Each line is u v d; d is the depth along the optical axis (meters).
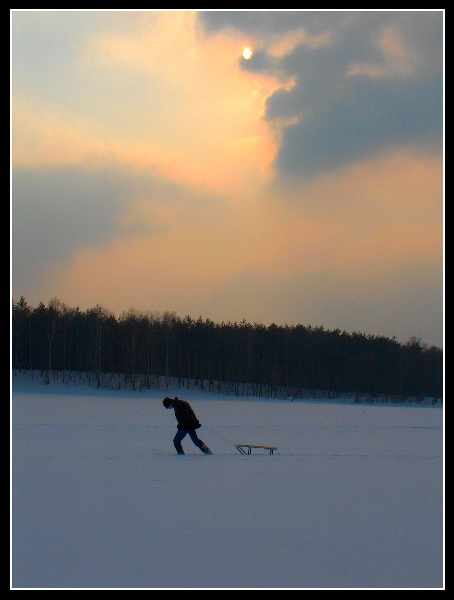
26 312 100.12
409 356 111.31
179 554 7.52
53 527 8.59
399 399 107.00
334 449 20.41
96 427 28.00
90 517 9.18
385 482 12.79
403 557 7.61
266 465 14.94
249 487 11.83
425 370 110.88
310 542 8.15
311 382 112.69
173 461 15.30
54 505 9.91
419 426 35.94
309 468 14.62
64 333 98.50
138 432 25.59
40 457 15.94
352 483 12.58
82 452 17.34
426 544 8.15
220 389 105.44
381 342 114.50
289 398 98.81
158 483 12.02
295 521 9.23
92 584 6.50
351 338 115.06
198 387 105.38
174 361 110.62
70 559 7.27
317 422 38.69
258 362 109.31
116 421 32.94
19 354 99.12
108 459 15.56
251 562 7.31
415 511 10.03
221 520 9.17
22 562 7.14
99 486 11.61
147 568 7.01
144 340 103.38
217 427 31.67
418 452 19.58
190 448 19.58
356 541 8.23
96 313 95.56
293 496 11.07
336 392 112.44
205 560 7.32
